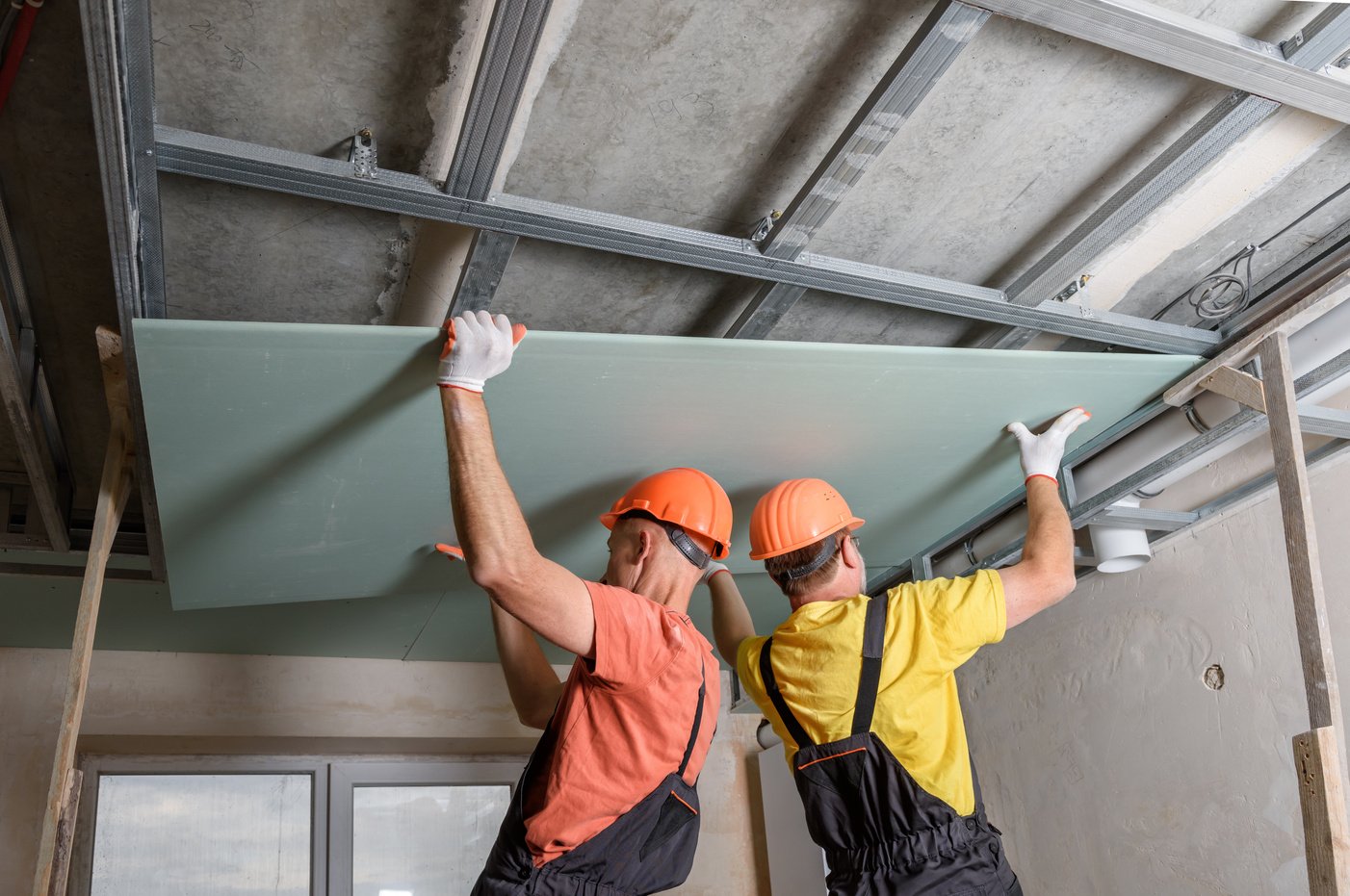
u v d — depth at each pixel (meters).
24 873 3.44
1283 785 2.45
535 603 1.55
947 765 1.79
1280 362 2.08
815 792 1.84
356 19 1.73
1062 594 1.96
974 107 2.03
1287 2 1.82
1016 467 2.63
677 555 1.99
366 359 1.83
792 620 1.92
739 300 2.53
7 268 2.20
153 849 3.84
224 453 2.09
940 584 1.87
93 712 3.70
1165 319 2.69
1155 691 2.84
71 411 2.76
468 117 1.74
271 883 3.93
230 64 1.79
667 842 1.76
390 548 2.59
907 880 1.72
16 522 3.16
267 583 2.69
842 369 2.07
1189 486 2.86
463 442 1.62
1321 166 2.23
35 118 1.86
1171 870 2.73
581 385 2.00
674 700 1.68
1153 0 1.83
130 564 3.11
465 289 2.18
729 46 1.86
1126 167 2.21
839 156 1.91
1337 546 2.42
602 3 1.75
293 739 3.95
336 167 1.86
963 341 2.76
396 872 4.09
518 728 4.22
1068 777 3.10
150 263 1.82
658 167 2.12
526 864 1.70
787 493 2.12
